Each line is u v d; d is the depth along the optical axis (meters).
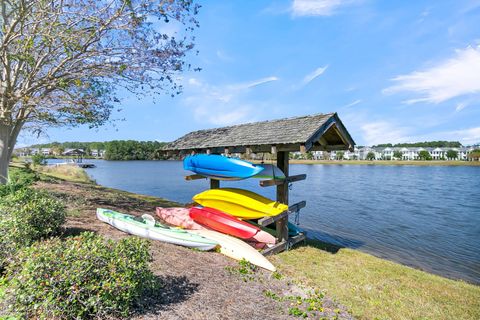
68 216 8.81
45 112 10.66
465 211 20.81
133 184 35.84
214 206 9.86
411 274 7.74
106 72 11.19
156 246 7.14
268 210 8.55
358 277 7.20
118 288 3.66
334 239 13.09
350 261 8.44
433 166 101.06
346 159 151.12
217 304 4.66
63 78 10.41
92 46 11.10
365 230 14.97
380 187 36.22
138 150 138.00
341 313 5.21
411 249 11.93
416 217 18.53
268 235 8.77
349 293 6.22
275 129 8.76
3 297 3.55
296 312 4.84
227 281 5.77
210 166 10.10
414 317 5.39
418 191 32.53
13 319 3.22
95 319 3.52
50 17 9.34
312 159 151.88
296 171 74.06
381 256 10.89
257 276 6.46
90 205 11.81
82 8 10.14
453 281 7.57
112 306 3.59
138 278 3.98
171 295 4.66
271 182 8.23
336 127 8.20
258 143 8.31
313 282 6.62
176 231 8.16
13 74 11.34
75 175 32.16
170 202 17.94
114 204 13.32
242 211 9.18
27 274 3.38
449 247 12.28
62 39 9.65
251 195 9.43
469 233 14.63
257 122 10.08
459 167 94.38
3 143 10.91
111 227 8.32
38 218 6.03
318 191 31.67
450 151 137.62
